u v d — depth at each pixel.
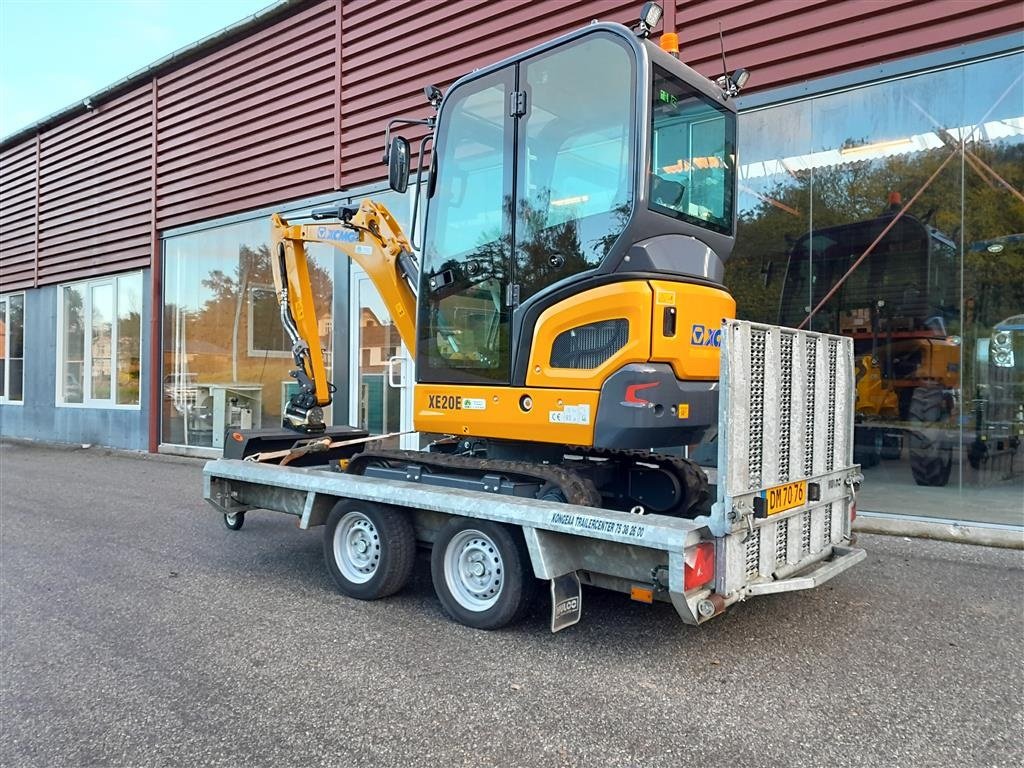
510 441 4.68
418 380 4.82
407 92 9.66
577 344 4.05
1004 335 6.03
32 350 16.52
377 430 9.97
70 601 4.71
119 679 3.52
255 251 11.66
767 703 3.20
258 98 11.52
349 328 10.27
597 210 4.02
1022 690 3.31
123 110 13.84
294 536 6.54
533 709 3.16
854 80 6.44
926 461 6.35
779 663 3.62
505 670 3.57
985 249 6.10
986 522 6.00
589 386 3.95
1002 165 5.95
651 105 3.91
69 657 3.79
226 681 3.48
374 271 5.64
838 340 4.39
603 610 4.44
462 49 9.10
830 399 4.31
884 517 6.28
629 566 3.64
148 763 2.77
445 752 2.82
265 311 11.53
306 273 6.52
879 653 3.73
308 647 3.89
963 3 5.90
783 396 3.85
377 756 2.80
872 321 6.66
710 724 3.02
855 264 6.71
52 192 15.68
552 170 4.21
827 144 6.70
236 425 11.95
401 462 4.93
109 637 4.07
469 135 4.63
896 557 5.48
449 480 4.55
